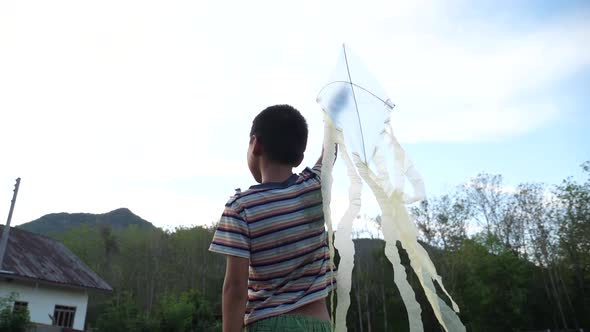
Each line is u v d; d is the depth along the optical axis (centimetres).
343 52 167
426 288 145
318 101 162
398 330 2627
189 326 1797
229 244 135
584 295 3122
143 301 4128
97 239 4822
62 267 1938
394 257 143
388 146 157
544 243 3241
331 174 151
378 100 162
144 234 4884
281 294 138
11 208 1667
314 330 137
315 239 148
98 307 3272
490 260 2938
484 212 3375
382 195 150
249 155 165
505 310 2845
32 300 1678
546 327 3203
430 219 3112
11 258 1770
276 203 144
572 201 2969
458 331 136
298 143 160
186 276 4438
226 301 132
